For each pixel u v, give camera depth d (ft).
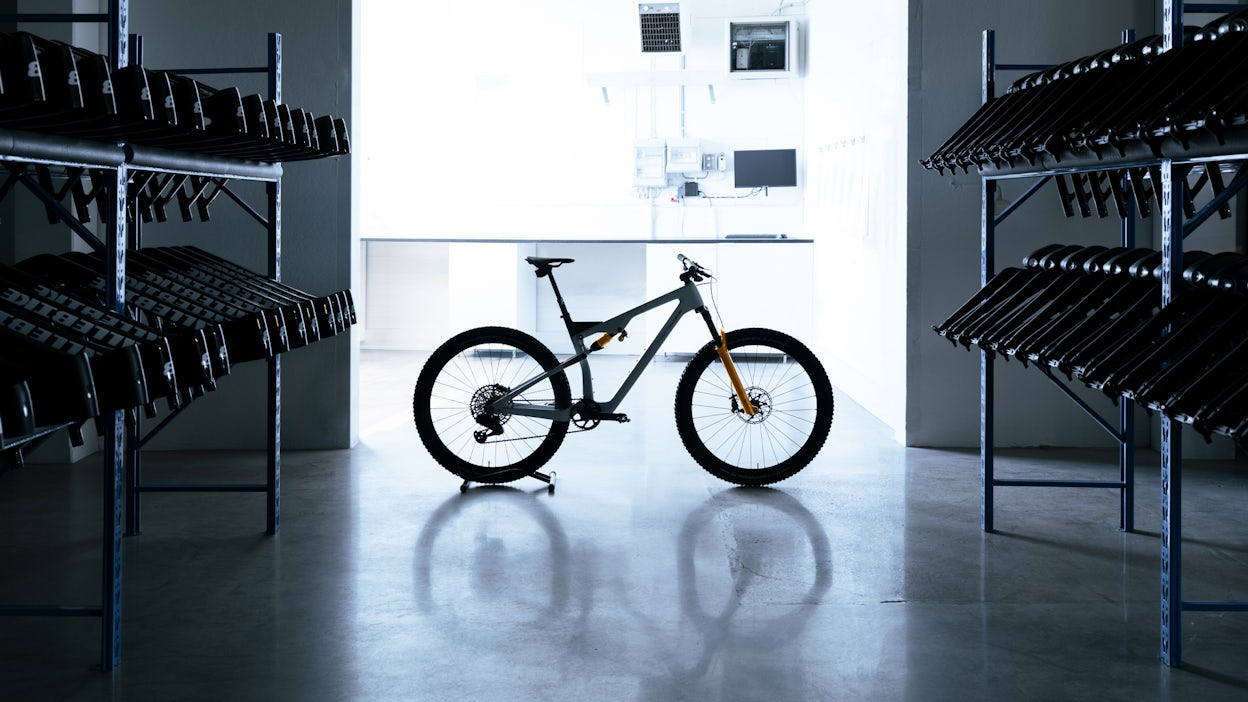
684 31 29.89
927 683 7.17
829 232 24.20
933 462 14.58
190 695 6.92
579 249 29.66
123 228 7.67
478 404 12.98
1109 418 15.52
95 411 5.16
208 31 14.98
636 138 29.91
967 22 15.14
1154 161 7.71
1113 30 15.11
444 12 30.14
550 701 6.86
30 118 6.32
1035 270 10.68
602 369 25.03
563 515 11.73
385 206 30.22
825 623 8.32
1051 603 8.82
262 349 8.02
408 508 11.99
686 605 8.75
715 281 26.89
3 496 12.50
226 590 9.09
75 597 8.87
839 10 23.03
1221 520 11.53
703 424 17.97
